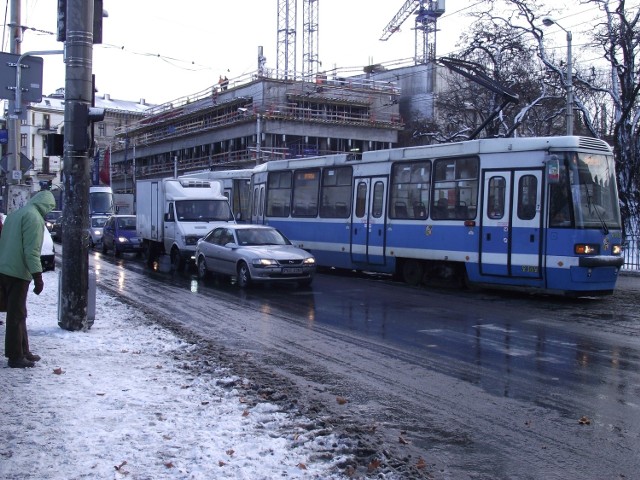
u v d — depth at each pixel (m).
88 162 9.80
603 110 40.81
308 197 21.05
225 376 7.45
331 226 19.88
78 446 4.93
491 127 32.88
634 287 17.25
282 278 15.72
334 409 6.47
